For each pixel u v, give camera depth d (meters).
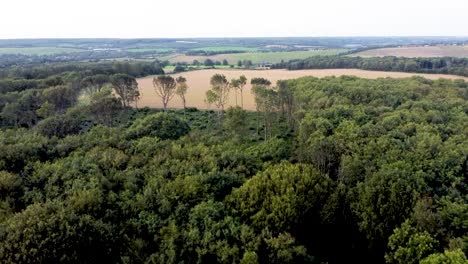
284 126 110.19
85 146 69.06
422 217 45.97
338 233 54.81
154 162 61.53
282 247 42.00
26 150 63.56
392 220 49.34
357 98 104.81
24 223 39.41
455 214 46.72
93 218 43.25
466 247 40.59
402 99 100.44
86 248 39.03
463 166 61.19
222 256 39.75
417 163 61.03
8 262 35.69
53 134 87.69
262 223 46.78
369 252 51.88
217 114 122.75
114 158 61.44
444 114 85.00
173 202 49.19
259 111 111.31
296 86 124.88
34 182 54.44
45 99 113.31
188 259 41.06
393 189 51.19
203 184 53.59
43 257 36.34
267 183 52.59
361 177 60.69
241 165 62.28
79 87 127.88
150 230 43.88
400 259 42.69
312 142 71.75
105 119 108.00
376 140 70.75
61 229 38.75
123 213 47.00
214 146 70.88
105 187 53.00
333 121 84.44
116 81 126.00
